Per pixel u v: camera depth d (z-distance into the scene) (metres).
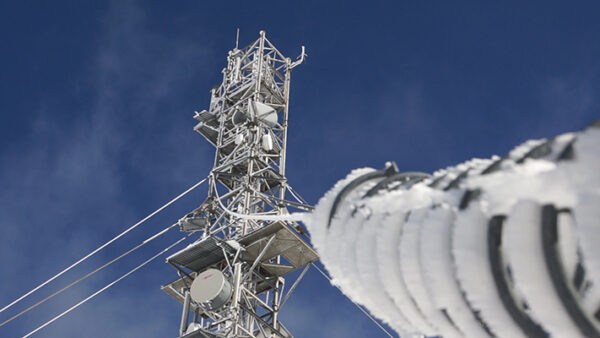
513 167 2.72
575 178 2.49
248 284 25.95
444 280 3.33
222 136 31.58
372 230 3.77
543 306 2.81
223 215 27.59
